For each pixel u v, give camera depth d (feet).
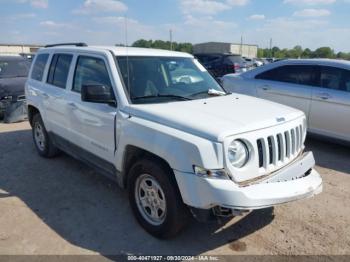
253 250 11.07
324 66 21.43
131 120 11.55
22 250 10.96
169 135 10.19
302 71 22.44
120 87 12.56
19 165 18.47
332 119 20.77
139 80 13.05
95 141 13.87
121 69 13.08
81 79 14.97
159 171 10.67
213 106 12.18
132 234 11.86
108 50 13.84
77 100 14.78
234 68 59.21
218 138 9.42
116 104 12.55
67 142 16.37
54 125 17.28
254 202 9.37
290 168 10.96
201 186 9.48
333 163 19.29
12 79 32.17
